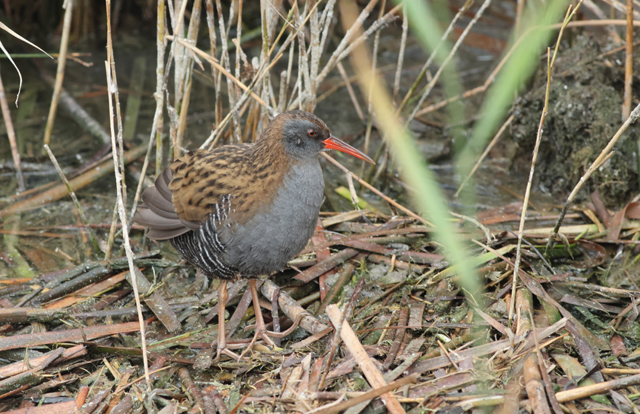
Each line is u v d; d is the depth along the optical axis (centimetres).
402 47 865
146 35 1382
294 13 763
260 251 605
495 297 671
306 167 609
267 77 797
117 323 673
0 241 827
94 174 945
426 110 957
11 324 665
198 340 646
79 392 574
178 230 630
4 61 1275
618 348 606
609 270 738
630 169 835
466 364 576
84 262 773
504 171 988
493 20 1327
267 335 643
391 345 611
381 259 752
